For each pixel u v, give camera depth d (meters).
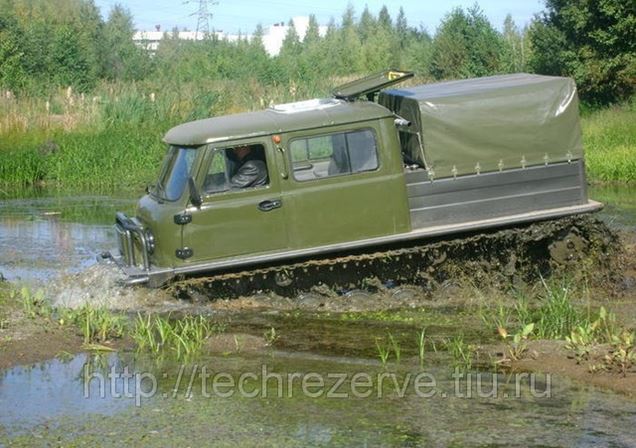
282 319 10.86
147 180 23.97
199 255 11.16
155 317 10.78
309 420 7.33
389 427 7.15
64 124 27.47
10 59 39.50
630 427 7.08
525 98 11.62
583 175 11.82
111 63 55.91
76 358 9.10
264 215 11.22
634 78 36.78
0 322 10.06
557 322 9.98
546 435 6.94
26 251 14.94
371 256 11.38
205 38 67.88
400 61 67.31
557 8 40.00
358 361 9.00
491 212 11.62
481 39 47.56
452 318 10.86
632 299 11.48
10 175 24.36
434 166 11.48
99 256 12.72
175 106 28.86
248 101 30.55
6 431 7.17
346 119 11.34
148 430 7.16
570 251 11.83
